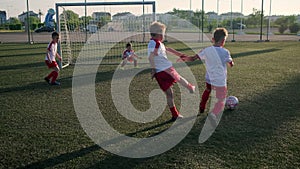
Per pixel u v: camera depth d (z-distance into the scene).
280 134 3.77
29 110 5.09
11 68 10.27
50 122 4.44
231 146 3.44
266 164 2.98
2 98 5.98
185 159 3.15
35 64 11.30
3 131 4.08
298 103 5.17
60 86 7.12
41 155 3.32
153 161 3.13
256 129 3.96
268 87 6.50
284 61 11.24
